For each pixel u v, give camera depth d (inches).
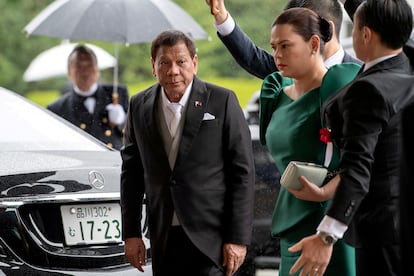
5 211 305.9
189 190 294.5
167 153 297.9
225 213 297.6
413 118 234.7
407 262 235.5
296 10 290.5
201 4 1210.0
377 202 259.8
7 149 338.6
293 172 271.7
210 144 295.4
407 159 235.3
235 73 1204.5
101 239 316.2
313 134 287.0
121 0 546.9
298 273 290.0
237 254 295.0
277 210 298.8
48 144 348.2
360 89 254.4
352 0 319.0
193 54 297.0
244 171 295.7
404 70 264.4
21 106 363.3
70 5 554.3
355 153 252.2
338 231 252.4
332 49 314.3
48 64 707.4
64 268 310.5
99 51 663.8
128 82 1236.5
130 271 319.6
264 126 305.1
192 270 296.5
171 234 296.5
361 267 265.1
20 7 1302.9
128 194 307.0
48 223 310.8
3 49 1296.8
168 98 297.4
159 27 543.8
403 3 262.8
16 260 305.1
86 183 315.9
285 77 301.9
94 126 553.9
